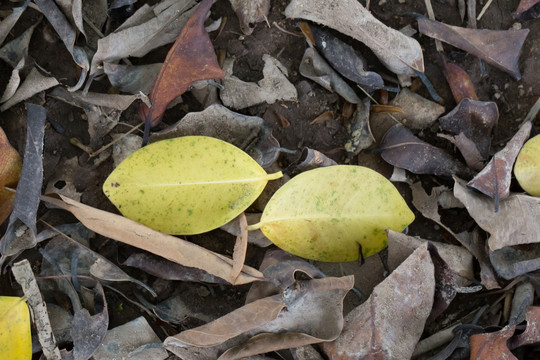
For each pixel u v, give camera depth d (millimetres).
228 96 607
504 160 589
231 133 595
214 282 595
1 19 599
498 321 610
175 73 583
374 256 611
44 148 598
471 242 604
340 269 611
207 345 565
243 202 581
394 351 578
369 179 583
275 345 577
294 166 607
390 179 611
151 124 594
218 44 610
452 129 613
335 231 587
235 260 574
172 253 572
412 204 618
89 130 602
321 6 595
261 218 583
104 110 599
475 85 623
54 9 583
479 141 610
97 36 604
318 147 613
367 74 602
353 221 586
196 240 606
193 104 610
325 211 584
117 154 603
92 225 573
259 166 577
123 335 590
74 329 577
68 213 600
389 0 623
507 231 590
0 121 594
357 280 609
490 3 626
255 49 610
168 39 601
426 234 617
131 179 575
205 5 573
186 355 583
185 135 593
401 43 600
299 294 582
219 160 578
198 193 579
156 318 601
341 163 615
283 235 587
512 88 624
